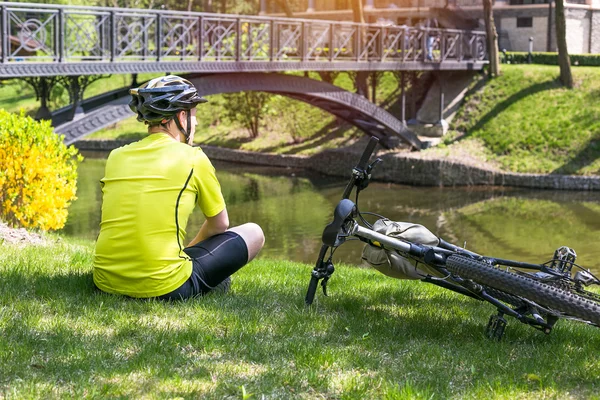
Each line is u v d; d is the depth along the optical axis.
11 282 5.09
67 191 9.90
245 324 4.50
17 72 15.77
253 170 32.94
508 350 4.41
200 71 20.83
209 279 4.95
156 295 4.69
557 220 22.73
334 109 29.88
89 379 3.46
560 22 32.34
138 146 4.68
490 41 34.38
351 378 3.71
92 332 4.20
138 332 4.20
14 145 9.08
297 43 25.42
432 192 27.69
